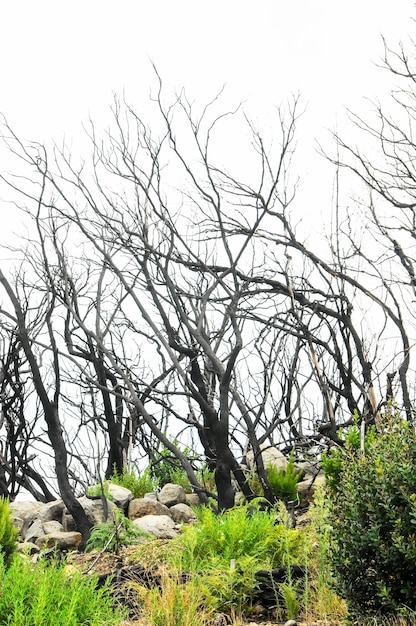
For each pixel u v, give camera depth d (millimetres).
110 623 5895
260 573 8070
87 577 7117
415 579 6383
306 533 8984
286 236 15148
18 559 6289
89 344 15422
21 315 13070
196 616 6996
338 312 14406
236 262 13539
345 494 7000
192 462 15789
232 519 9125
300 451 14484
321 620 7246
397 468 6539
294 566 8219
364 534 6570
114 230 14477
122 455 16312
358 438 9766
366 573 6695
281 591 7805
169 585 7047
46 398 12594
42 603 5332
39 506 14219
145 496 14031
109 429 16250
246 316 14664
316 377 15500
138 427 17375
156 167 14352
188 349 14766
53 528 12602
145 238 14312
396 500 6520
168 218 14102
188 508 13375
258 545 8555
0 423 16109
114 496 13062
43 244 13672
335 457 9414
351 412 14117
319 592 7547
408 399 13125
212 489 14797
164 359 16891
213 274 14055
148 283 14461
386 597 6367
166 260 14055
